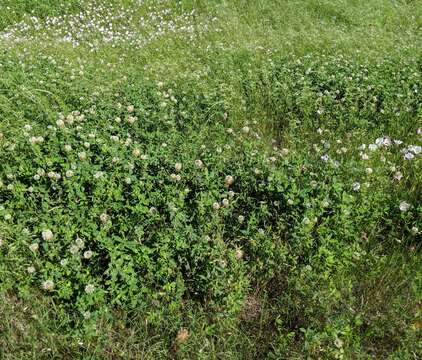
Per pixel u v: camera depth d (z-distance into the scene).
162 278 3.25
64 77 6.48
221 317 3.06
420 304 3.28
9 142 4.36
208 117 5.73
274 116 6.15
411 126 5.75
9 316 3.04
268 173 4.11
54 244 3.31
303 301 3.21
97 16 10.97
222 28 10.34
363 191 4.00
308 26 11.06
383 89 6.45
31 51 7.98
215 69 7.59
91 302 3.02
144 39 9.38
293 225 3.62
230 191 3.89
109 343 2.95
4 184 3.92
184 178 4.04
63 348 2.90
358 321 2.99
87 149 4.23
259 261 3.44
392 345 3.06
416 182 4.44
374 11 12.45
